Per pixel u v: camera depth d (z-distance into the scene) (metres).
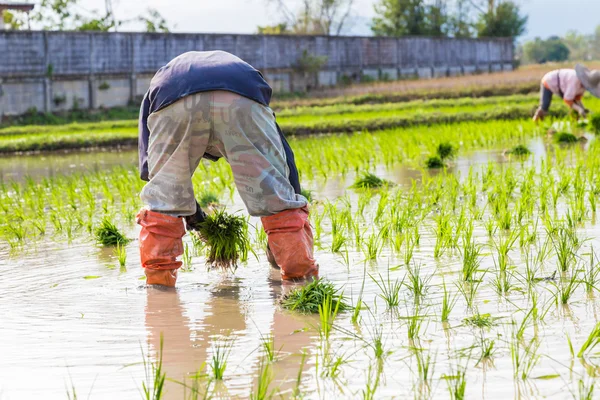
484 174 12.71
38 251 8.70
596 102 29.38
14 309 6.45
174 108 6.91
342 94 45.16
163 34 42.84
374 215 9.94
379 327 5.66
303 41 49.06
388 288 6.64
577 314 5.73
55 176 16.91
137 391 4.69
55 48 39.31
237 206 11.14
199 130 6.93
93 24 54.09
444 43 57.53
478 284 6.61
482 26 75.75
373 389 4.49
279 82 48.16
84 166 19.20
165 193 7.02
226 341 5.53
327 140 20.95
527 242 7.91
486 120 24.83
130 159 20.91
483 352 5.00
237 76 6.99
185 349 5.39
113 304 6.55
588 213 9.30
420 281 6.79
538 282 6.60
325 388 4.62
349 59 51.94
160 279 7.03
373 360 5.02
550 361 4.88
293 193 7.21
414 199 10.50
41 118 37.91
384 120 25.28
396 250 7.99
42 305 6.55
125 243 8.98
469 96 40.41
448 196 10.87
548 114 24.14
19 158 21.95
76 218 10.62
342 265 7.51
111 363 5.16
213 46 44.78
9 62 37.84
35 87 38.84
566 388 4.48
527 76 46.19
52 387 4.77
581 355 4.94
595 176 11.69
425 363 4.92
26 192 13.17
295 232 7.05
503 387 4.52
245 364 5.07
